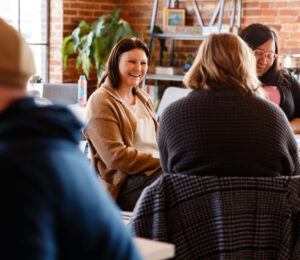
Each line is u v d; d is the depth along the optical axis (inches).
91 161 111.0
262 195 61.7
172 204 62.1
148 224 61.6
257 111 64.1
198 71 67.3
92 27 222.4
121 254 31.9
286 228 62.3
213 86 65.2
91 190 31.2
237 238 60.9
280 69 122.9
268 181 62.0
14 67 31.9
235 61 65.9
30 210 28.0
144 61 113.1
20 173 28.5
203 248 61.3
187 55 227.5
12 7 221.6
